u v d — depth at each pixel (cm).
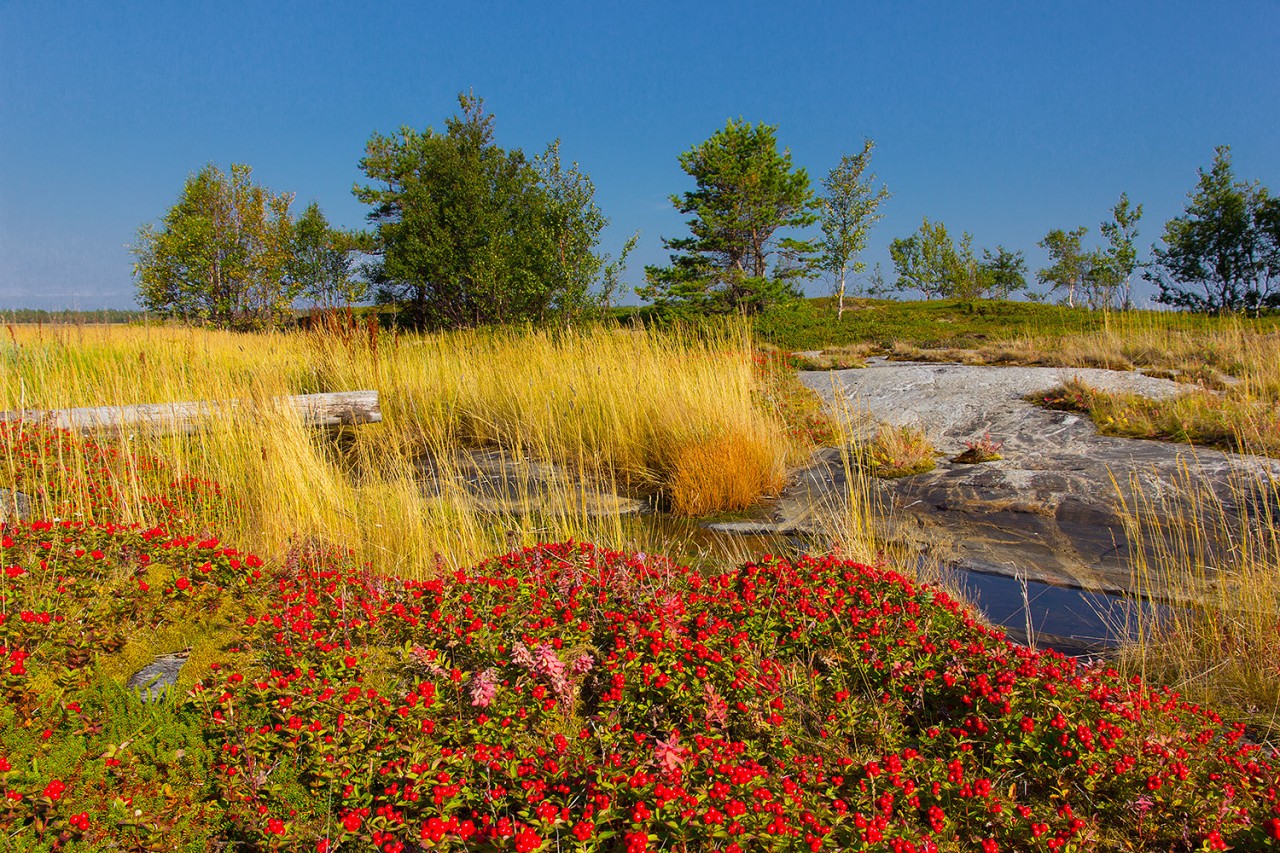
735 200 2489
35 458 538
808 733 283
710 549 567
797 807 231
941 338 1770
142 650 335
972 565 517
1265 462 596
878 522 607
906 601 355
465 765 255
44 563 365
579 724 282
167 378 802
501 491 705
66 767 262
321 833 238
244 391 729
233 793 250
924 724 301
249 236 2053
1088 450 708
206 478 595
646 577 374
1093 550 521
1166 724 276
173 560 392
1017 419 826
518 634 326
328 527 520
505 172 2591
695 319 2062
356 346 1114
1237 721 315
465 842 228
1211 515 543
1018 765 269
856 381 1080
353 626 339
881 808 238
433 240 2392
